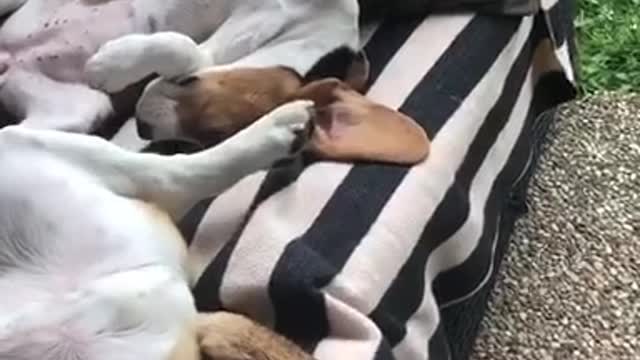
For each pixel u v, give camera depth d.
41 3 1.34
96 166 1.10
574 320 1.40
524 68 1.40
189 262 1.10
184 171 1.12
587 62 1.76
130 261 1.04
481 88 1.28
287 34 1.26
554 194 1.54
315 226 1.11
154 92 1.20
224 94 1.19
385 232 1.12
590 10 1.85
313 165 1.17
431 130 1.21
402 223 1.13
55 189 1.08
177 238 1.09
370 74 1.28
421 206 1.15
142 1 1.31
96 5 1.33
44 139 1.10
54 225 1.06
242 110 1.19
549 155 1.60
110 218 1.06
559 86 1.45
